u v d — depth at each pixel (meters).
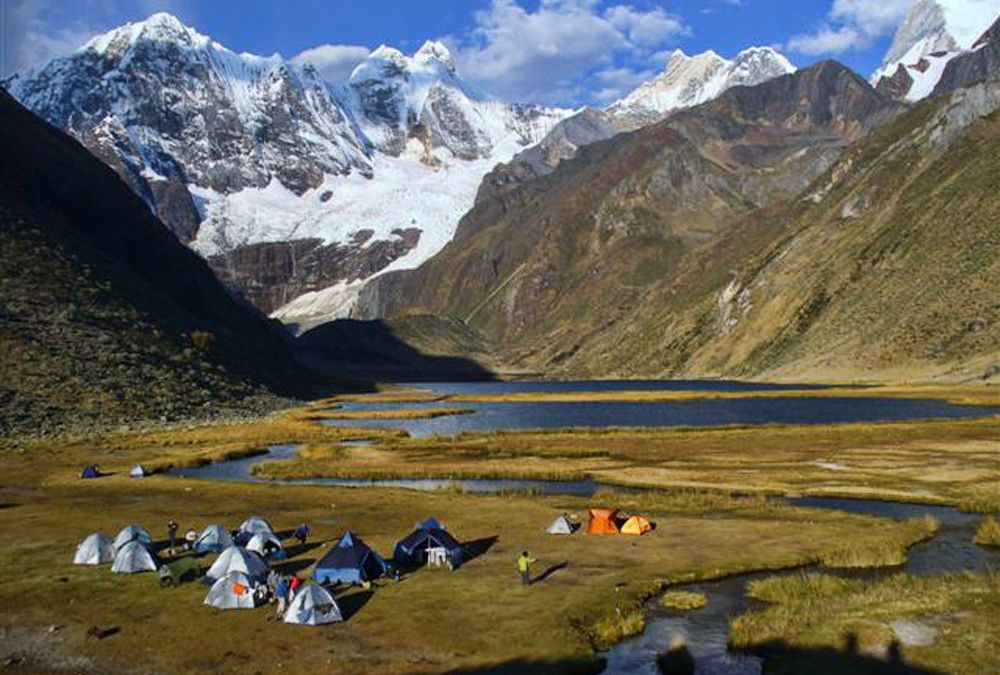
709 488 65.75
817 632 30.33
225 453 91.50
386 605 35.84
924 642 28.55
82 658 30.16
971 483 64.12
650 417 134.62
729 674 28.39
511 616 34.12
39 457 87.12
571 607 35.12
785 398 166.25
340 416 148.12
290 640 31.75
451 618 34.00
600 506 58.41
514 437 104.38
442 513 56.19
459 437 105.31
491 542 47.34
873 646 28.67
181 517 55.66
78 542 47.94
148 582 39.53
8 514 57.12
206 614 34.78
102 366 123.69
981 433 93.25
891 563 41.19
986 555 42.66
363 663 29.55
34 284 134.50
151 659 30.02
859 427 102.25
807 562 41.78
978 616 30.27
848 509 56.62
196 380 142.88
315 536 49.50
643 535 48.41
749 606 35.53
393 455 90.00
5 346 115.31
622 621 33.09
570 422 130.25
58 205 183.88
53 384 112.50
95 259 163.62
